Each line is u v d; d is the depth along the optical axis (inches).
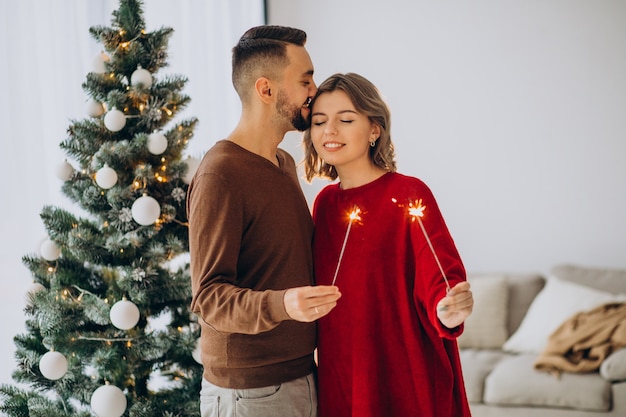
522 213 176.9
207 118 161.9
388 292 73.3
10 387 97.0
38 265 93.9
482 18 176.6
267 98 74.4
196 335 91.4
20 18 118.3
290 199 73.8
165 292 91.2
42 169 121.0
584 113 171.6
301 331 73.4
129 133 92.2
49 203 122.1
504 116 176.7
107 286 94.3
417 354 72.4
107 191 91.1
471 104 178.7
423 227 67.2
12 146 117.3
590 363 134.0
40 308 90.5
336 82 74.5
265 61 73.7
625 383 128.6
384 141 76.0
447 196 181.9
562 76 172.6
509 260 178.4
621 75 168.9
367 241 73.7
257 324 61.8
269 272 71.4
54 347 89.4
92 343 91.3
